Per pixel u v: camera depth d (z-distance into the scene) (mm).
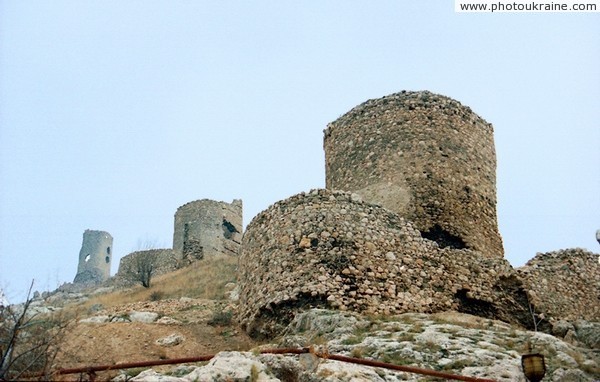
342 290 20031
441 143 25516
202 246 46406
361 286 20234
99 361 17172
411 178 24734
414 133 25516
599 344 20562
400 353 15828
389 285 20594
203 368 11719
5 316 13141
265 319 20688
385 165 25266
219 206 48562
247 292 22188
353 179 25906
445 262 22125
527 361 11805
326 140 27969
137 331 20406
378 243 21156
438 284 21562
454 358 15664
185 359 11805
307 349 12750
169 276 40469
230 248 48688
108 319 23078
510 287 22859
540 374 11664
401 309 20375
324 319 18484
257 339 20594
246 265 22938
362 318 18719
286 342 17859
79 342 18250
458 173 25406
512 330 18906
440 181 24875
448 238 24422
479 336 17375
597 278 25016
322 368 13781
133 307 26250
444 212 24516
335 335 17688
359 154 26141
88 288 48562
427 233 24047
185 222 47812
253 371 11875
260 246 22250
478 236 25031
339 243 20750
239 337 21109
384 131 25891
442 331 17594
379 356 15742
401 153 25234
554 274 23891
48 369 10961
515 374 14695
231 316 22859
